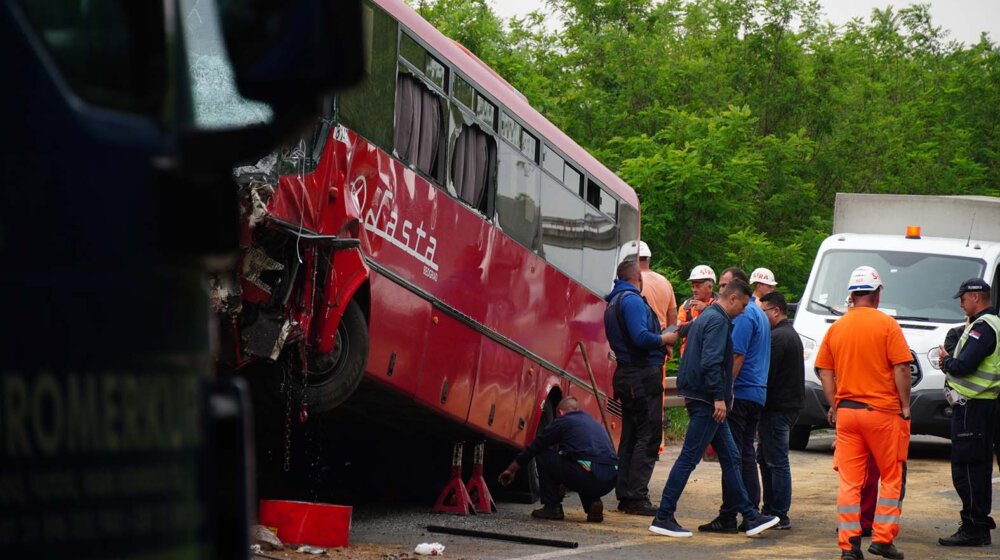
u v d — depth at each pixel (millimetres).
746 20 44969
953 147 49156
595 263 19531
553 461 14969
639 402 16203
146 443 2613
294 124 2855
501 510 16000
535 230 16906
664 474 21000
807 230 38469
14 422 2344
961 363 13906
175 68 2734
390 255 12633
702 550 12969
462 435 15492
